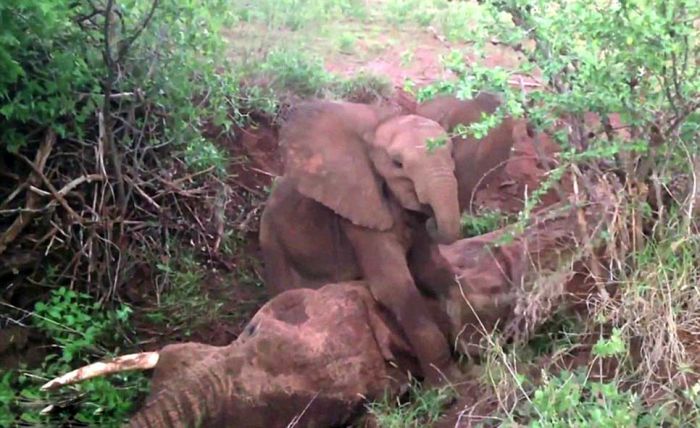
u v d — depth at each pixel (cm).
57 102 502
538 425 351
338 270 499
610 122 479
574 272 432
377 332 460
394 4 925
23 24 482
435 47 812
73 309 492
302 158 479
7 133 505
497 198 588
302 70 702
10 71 464
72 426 451
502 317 466
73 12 514
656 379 380
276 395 430
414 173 440
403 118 469
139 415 425
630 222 423
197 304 549
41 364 489
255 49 741
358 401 443
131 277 552
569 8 416
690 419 356
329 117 482
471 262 493
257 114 671
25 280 523
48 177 529
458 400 435
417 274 480
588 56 390
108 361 445
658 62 384
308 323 449
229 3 759
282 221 510
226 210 616
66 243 525
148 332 529
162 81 555
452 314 471
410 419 431
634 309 394
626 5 378
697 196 429
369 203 466
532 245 469
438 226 432
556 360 420
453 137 477
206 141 617
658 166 432
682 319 392
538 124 429
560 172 429
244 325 545
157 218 568
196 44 567
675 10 387
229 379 430
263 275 586
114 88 544
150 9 547
